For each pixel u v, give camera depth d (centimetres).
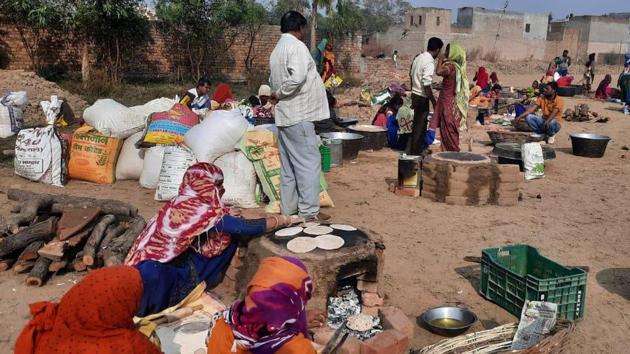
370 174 874
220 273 442
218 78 2295
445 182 721
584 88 2308
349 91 2052
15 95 1055
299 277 244
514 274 426
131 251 388
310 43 2544
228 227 404
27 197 639
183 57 2202
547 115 1196
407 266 522
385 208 696
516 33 4534
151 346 234
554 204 736
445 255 550
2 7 1794
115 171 765
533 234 615
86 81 1734
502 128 1338
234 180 650
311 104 556
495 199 722
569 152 1104
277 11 3288
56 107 750
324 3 2408
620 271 521
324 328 365
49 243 481
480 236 604
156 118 739
